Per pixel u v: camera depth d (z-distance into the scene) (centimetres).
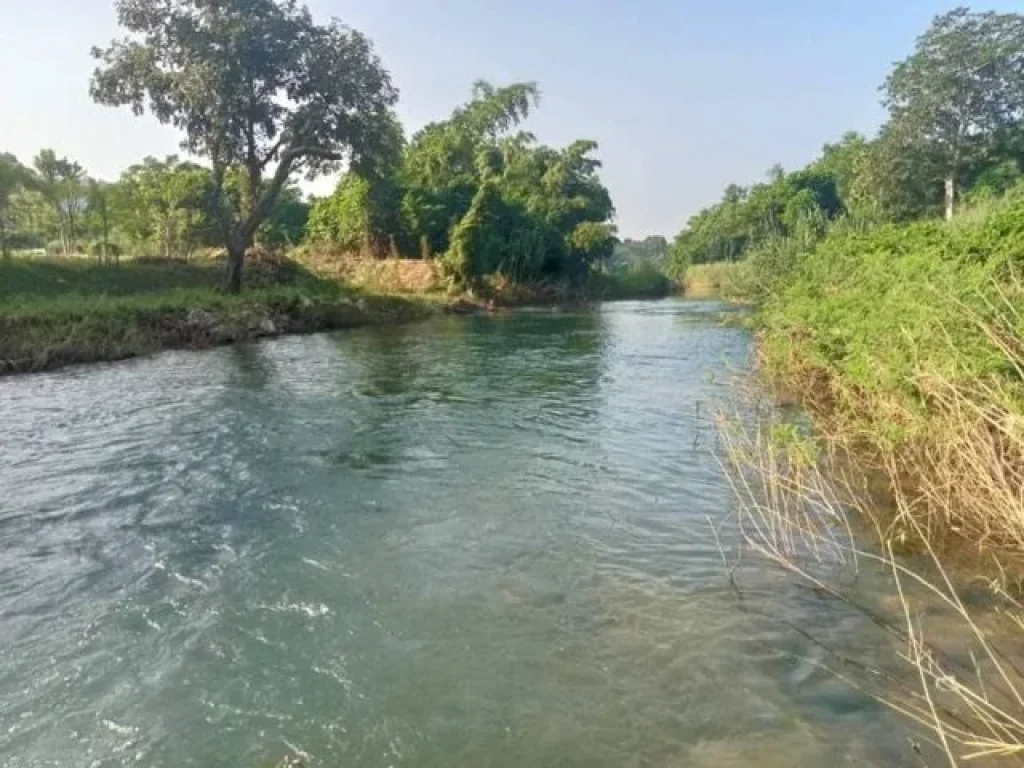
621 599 612
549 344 2642
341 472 995
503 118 6781
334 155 3550
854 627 551
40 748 438
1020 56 5075
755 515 795
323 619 587
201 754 431
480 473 984
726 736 435
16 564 696
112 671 516
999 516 638
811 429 1108
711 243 9869
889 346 906
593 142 7288
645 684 490
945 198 5531
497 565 686
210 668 518
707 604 598
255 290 3481
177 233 4228
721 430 1044
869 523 744
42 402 1488
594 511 827
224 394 1593
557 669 511
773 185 9100
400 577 662
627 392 1595
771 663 509
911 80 5391
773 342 1562
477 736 443
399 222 5403
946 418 721
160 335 2453
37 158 3484
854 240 1975
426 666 518
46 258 3216
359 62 3397
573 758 421
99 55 3116
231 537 762
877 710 453
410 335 3039
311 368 2016
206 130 3253
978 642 519
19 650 543
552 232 6125
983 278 804
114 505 860
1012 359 604
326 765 420
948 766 399
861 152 5925
